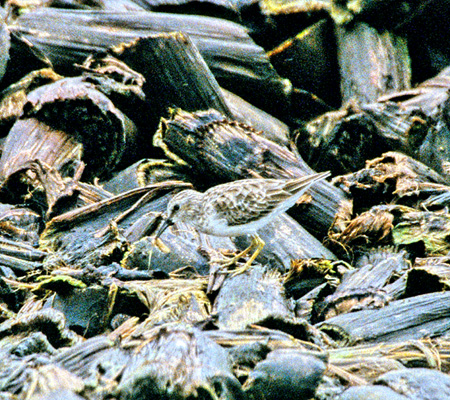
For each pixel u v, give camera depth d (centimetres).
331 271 1223
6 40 1805
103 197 1453
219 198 1141
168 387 653
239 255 1119
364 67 2098
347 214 1468
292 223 1394
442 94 1883
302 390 703
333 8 2127
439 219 1375
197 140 1584
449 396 690
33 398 640
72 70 1895
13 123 1786
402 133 1764
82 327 1002
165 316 952
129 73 1731
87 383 690
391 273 1174
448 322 952
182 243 1234
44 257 1235
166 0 2077
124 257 1205
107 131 1650
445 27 2259
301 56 2120
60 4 2014
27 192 1572
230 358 747
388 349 873
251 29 2150
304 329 906
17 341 832
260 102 2014
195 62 1769
